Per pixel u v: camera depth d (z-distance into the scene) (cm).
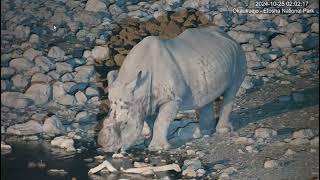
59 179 3002
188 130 3416
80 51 4378
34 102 3788
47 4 4922
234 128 3491
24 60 4162
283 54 4422
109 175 3031
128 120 3111
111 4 4947
